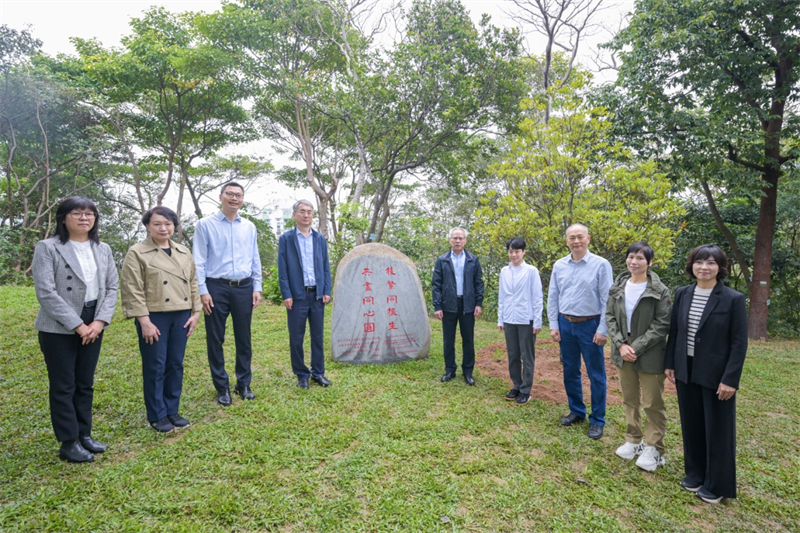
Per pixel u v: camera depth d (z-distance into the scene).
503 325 4.30
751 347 7.87
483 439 3.39
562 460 3.13
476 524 2.40
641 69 8.54
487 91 10.75
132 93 15.35
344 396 4.16
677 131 8.76
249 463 2.89
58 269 2.80
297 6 12.01
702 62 8.06
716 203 10.98
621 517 2.53
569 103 6.32
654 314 3.04
